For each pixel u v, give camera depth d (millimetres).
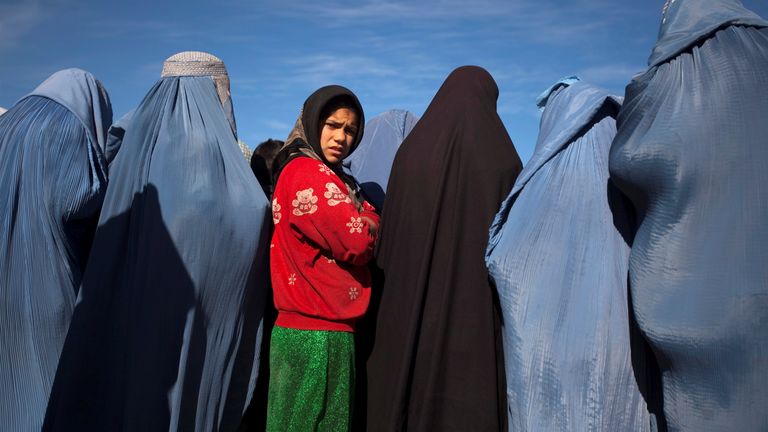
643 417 2707
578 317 2762
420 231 3195
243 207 3174
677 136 2537
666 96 2633
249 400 3225
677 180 2514
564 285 2807
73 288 3340
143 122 3262
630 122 2709
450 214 3148
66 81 3508
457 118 3250
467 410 2996
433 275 3129
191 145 3201
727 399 2398
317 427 2932
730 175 2469
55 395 3080
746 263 2400
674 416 2502
